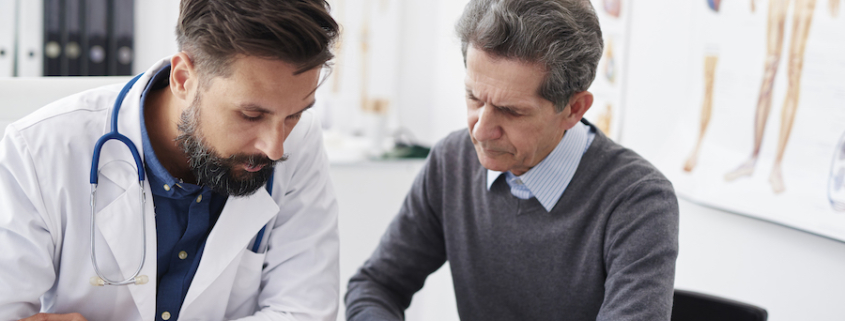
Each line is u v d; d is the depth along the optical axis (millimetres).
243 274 1063
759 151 1460
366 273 1264
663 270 1004
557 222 1123
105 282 942
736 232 1572
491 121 982
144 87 985
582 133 1146
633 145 1844
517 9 922
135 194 953
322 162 1156
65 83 1149
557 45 920
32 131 914
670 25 1694
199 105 848
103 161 949
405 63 3164
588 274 1097
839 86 1282
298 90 816
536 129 994
